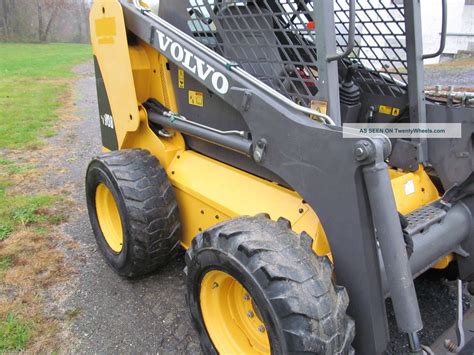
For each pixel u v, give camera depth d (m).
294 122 1.97
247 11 2.37
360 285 1.87
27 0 37.97
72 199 4.34
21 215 3.90
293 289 1.65
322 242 2.05
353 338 1.79
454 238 2.40
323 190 1.91
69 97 10.64
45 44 34.44
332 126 1.86
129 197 2.63
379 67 2.87
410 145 2.64
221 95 2.33
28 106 9.05
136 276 3.00
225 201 2.45
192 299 2.18
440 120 2.62
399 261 1.71
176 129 2.78
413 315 1.72
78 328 2.61
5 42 35.03
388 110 2.92
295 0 2.15
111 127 3.35
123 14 2.83
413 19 2.55
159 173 2.76
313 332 1.62
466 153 2.51
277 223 1.94
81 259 3.29
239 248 1.78
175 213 2.76
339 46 2.96
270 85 2.33
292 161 2.02
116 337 2.55
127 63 2.87
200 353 2.44
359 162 1.71
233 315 2.16
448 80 9.66
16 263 3.21
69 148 6.14
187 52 2.48
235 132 2.35
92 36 3.21
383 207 1.70
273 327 1.69
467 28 14.83
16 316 2.68
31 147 6.11
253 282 1.72
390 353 2.42
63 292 2.92
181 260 3.27
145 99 3.07
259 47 2.33
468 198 2.50
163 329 2.61
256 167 2.45
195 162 2.80
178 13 2.71
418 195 2.57
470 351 2.01
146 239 2.67
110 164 2.74
